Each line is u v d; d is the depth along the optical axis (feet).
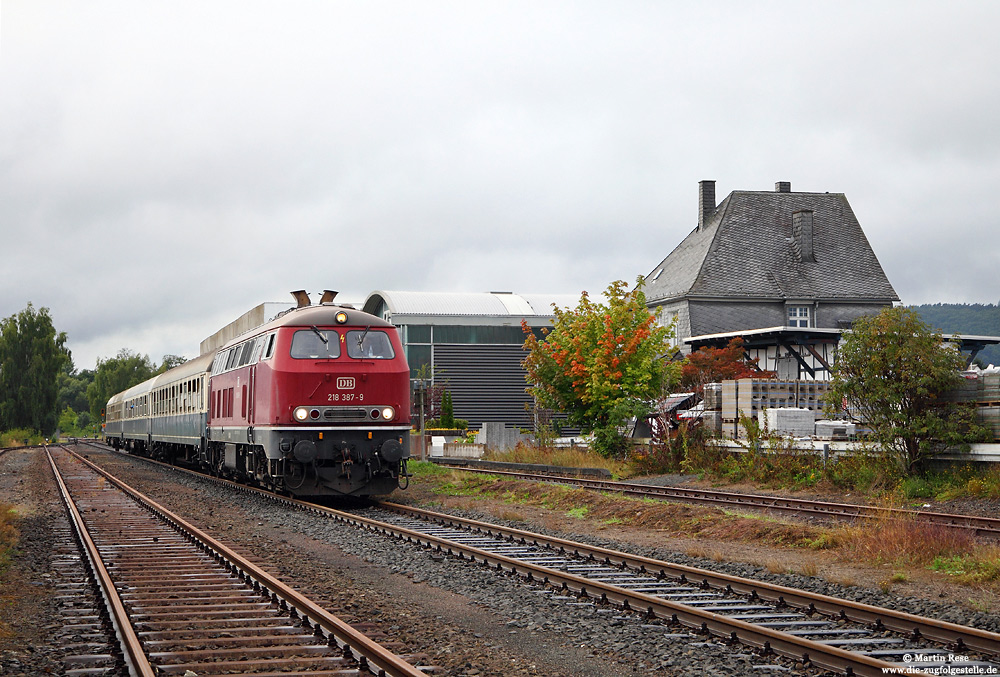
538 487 71.36
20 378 315.78
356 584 37.06
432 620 30.37
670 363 102.83
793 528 46.96
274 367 65.67
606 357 97.66
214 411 88.89
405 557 42.63
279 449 64.80
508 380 162.20
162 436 125.08
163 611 31.53
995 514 53.11
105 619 30.53
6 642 27.45
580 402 102.47
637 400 95.61
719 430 96.94
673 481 80.53
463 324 160.97
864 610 28.78
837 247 183.42
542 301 171.12
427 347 159.12
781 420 86.53
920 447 64.95
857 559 41.27
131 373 486.38
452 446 125.39
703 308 172.14
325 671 23.91
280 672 23.93
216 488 84.89
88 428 479.82
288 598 32.35
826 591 34.45
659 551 44.88
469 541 47.70
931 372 63.98
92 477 105.50
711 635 27.66
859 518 50.67
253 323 129.70
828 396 69.21
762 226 183.32
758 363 160.25
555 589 34.78
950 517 50.75
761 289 174.60
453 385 159.12
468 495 76.79
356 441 66.33
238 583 36.65
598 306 103.09
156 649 26.63
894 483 64.75
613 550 45.50
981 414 63.98
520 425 161.79
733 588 34.04
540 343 104.12
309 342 66.39
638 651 26.22
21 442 289.94
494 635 28.55
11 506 65.98
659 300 181.68
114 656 26.03
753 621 29.22
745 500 63.21
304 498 73.41
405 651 26.35
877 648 26.16
